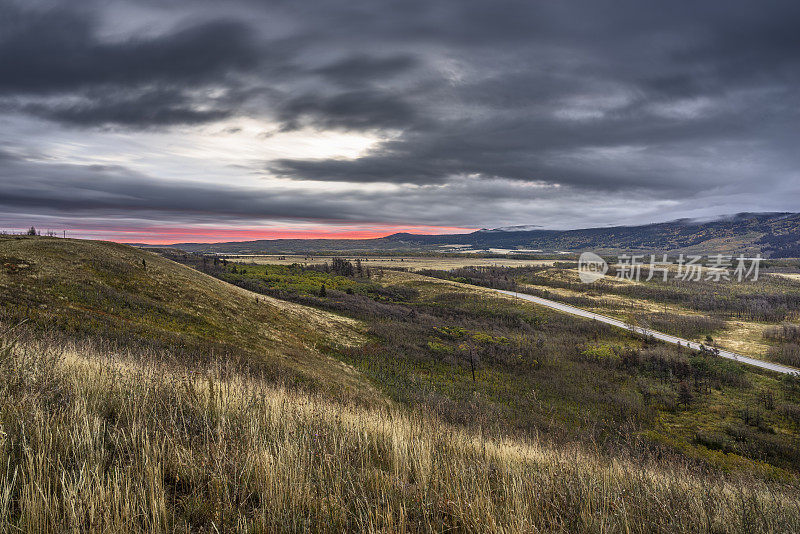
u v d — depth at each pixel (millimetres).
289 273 121750
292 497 2883
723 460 22797
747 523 3576
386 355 47719
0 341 4496
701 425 36062
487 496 3186
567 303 119125
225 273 102875
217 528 2432
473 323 81438
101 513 2352
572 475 4141
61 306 27219
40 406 3494
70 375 4742
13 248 37250
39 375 4164
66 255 40125
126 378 5008
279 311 54312
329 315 65250
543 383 45125
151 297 39031
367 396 26078
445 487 3338
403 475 3621
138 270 44219
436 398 25625
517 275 181500
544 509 3256
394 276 150750
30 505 2268
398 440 4582
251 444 3621
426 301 111688
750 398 44219
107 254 44812
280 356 34875
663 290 134250
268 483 2994
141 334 25266
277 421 4602
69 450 3068
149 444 3203
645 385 47156
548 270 186375
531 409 33562
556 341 69500
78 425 3309
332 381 29312
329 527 2664
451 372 45250
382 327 63188
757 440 32188
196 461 3193
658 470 5438
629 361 57094
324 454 3639
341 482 3189
